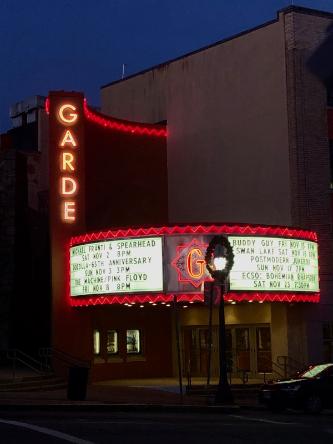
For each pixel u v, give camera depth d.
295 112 30.34
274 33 31.41
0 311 34.28
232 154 32.91
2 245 34.78
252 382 29.11
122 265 28.27
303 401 21.34
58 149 31.58
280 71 31.02
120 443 11.83
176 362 33.69
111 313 32.62
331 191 30.89
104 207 33.06
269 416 19.88
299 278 28.89
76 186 31.53
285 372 29.09
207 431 14.12
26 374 28.67
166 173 35.88
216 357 32.12
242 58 32.81
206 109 34.38
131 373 32.81
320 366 22.64
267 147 31.39
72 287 30.44
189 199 34.72
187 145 35.09
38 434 12.91
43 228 37.91
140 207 34.62
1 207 35.09
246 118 32.44
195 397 24.19
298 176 30.12
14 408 19.81
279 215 30.70
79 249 29.98
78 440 12.08
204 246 27.55
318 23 31.28
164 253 27.62
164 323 34.22
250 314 31.12
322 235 30.47
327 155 30.98
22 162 37.00
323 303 30.28
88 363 30.38
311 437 13.46
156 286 27.59
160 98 37.03
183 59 35.88
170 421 16.42
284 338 29.66
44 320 35.53
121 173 34.06
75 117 31.86
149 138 35.56
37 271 36.69
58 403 20.30
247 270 27.59
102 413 19.16
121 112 39.72
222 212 33.12
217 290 22.77
